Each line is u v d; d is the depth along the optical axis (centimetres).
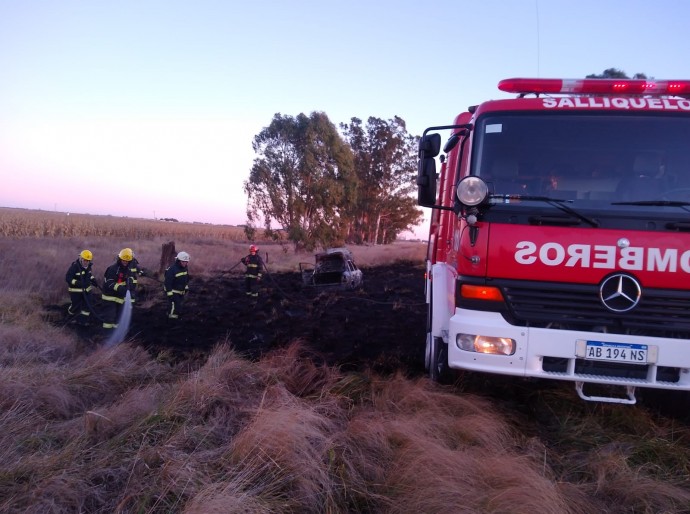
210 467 358
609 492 368
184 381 518
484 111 472
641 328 411
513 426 462
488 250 429
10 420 432
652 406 509
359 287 1591
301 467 353
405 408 484
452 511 313
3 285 1179
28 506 315
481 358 428
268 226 3166
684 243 408
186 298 1298
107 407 497
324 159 3117
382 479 365
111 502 329
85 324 932
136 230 3906
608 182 439
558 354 416
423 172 470
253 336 859
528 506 315
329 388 533
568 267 416
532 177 446
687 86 484
